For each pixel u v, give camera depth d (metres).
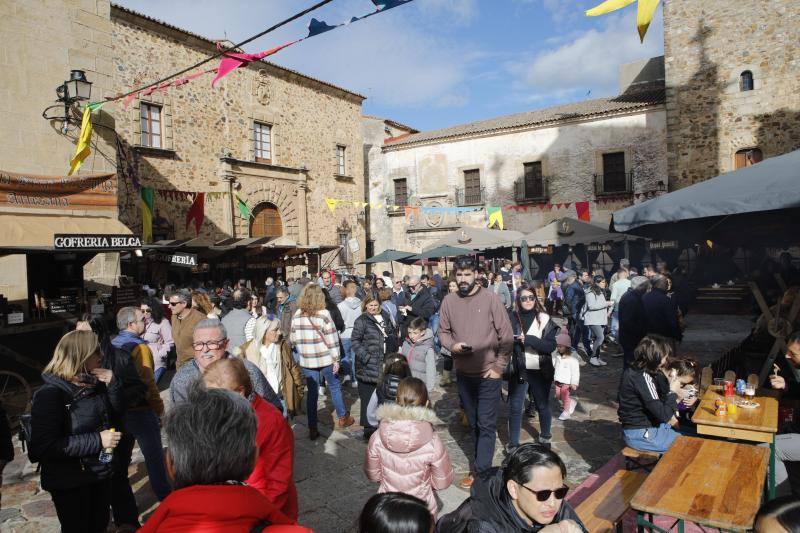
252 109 19.36
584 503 2.92
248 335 5.89
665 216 3.98
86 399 2.80
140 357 3.67
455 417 6.02
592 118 21.42
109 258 10.44
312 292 5.42
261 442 2.31
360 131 24.89
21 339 6.43
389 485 2.84
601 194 21.20
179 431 1.38
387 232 26.39
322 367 5.40
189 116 17.03
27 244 7.67
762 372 4.64
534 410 5.91
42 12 9.27
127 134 15.08
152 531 1.29
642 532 2.66
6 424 3.27
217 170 17.95
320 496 4.05
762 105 16.73
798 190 3.34
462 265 4.16
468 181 24.61
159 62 16.05
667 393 3.61
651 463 3.60
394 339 6.49
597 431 5.33
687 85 17.92
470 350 4.11
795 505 1.64
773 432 3.31
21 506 4.08
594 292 8.41
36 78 9.16
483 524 1.99
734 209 3.62
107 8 10.31
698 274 16.05
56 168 9.36
